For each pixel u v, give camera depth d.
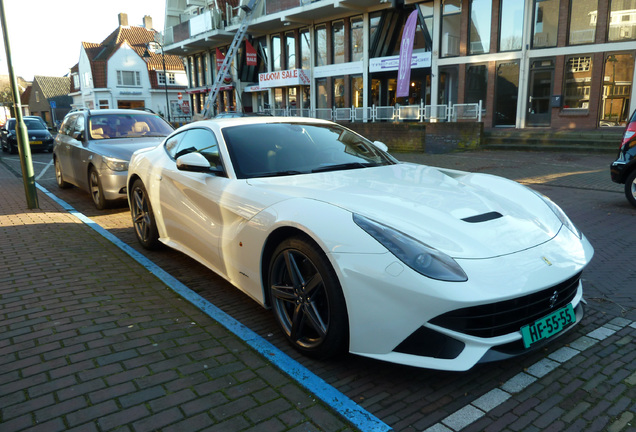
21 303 3.28
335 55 24.23
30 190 6.71
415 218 2.47
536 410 2.18
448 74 19.88
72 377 2.37
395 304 2.18
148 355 2.60
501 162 12.67
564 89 16.88
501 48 18.23
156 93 49.22
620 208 6.88
